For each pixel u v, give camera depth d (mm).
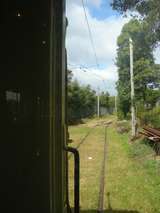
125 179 6480
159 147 8375
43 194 1362
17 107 1378
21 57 1382
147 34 6664
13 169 1366
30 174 1366
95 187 5879
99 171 7359
